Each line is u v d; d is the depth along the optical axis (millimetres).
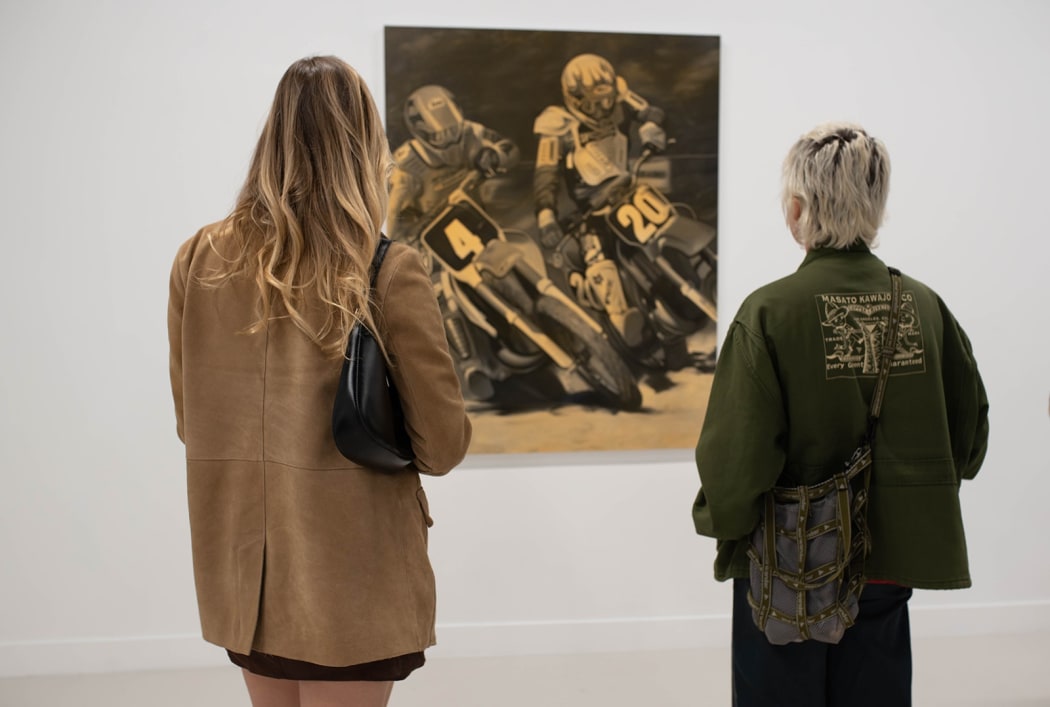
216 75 2711
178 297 1320
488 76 2738
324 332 1190
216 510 1274
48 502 2746
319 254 1203
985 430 1658
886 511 1465
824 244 1534
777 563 1470
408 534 1280
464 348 2791
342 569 1198
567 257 2803
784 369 1459
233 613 1260
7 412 2711
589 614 2938
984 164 2951
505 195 2766
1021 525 3061
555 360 2820
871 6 2881
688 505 2945
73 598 2770
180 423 1419
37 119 2662
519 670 2770
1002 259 2980
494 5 2760
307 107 1245
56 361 2721
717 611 2984
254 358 1234
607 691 2609
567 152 2777
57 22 2646
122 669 2785
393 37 2701
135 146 2701
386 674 1235
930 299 1551
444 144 2738
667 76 2799
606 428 2852
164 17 2682
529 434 2832
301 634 1206
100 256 2715
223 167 2730
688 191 2832
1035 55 2932
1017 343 3008
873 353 1461
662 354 2852
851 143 1493
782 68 2869
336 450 1204
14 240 2678
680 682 2676
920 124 2924
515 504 2895
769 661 1510
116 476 2768
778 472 1465
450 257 2766
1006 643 2973
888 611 1516
